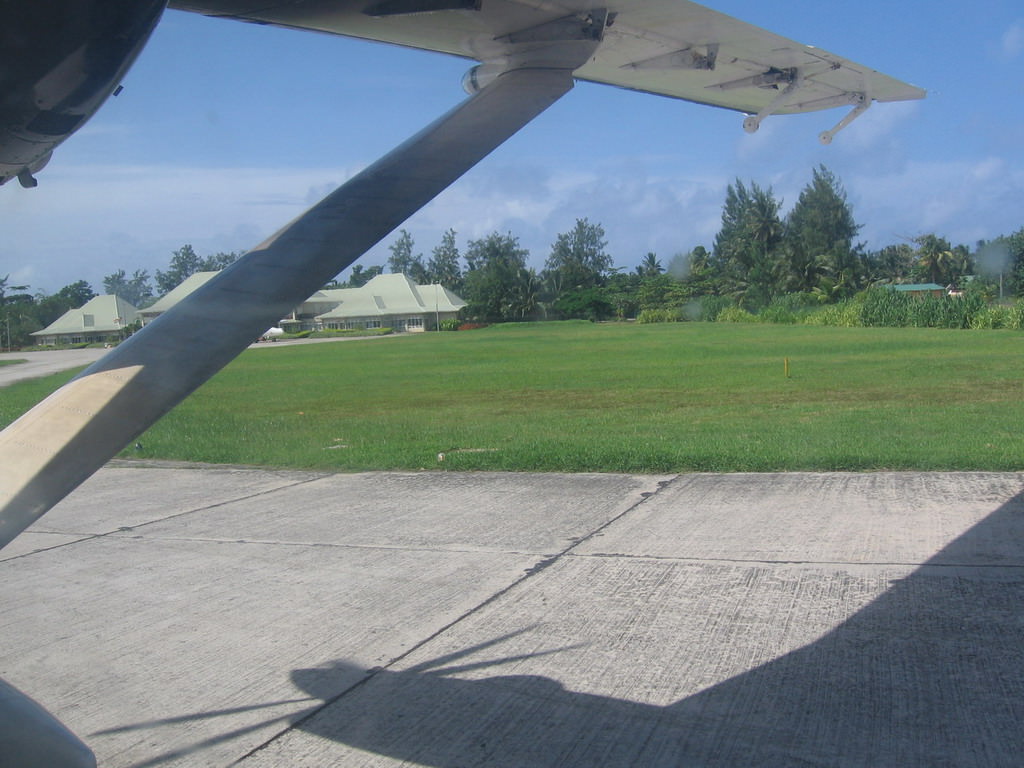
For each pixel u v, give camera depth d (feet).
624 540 20.52
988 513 21.04
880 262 276.00
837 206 245.86
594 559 19.20
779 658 13.82
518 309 289.53
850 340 104.53
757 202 257.34
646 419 42.78
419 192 7.16
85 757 7.83
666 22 9.04
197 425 46.62
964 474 25.45
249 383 78.59
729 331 145.48
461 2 7.91
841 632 14.65
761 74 10.93
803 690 12.73
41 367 119.24
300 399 62.13
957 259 271.28
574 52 8.57
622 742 11.53
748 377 63.62
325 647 15.06
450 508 24.54
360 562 19.77
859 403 45.39
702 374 67.87
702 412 44.78
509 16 8.19
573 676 13.56
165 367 6.50
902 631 14.55
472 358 105.81
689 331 152.05
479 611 16.43
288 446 37.68
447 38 8.72
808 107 12.44
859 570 17.57
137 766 11.41
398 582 18.26
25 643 15.61
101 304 226.38
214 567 19.83
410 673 13.91
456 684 13.46
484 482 27.86
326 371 92.58
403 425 44.62
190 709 12.94
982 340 95.81
